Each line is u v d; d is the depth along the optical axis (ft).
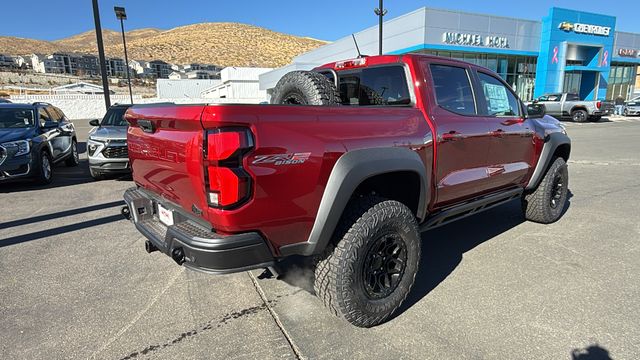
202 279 11.73
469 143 11.30
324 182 7.96
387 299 9.13
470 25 80.28
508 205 19.47
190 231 7.78
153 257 13.37
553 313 9.65
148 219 10.25
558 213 16.44
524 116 14.23
